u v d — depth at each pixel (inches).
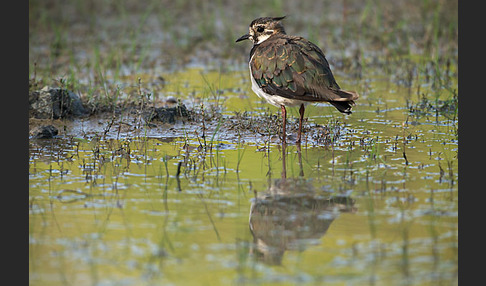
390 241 360.2
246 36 598.5
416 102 663.1
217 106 652.7
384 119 608.1
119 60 804.6
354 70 791.7
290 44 530.6
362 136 559.2
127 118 610.9
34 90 652.1
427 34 892.6
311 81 510.3
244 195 429.1
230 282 321.4
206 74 789.9
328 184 446.3
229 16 1069.8
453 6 1063.0
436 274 325.4
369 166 482.3
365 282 319.3
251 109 645.3
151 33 976.9
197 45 921.5
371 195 425.4
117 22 1029.2
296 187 441.7
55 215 398.0
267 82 531.2
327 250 351.6
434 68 775.7
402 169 474.6
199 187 444.8
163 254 348.8
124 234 371.9
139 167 487.5
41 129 556.1
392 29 932.0
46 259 344.2
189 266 336.8
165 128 589.6
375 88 719.7
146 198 425.4
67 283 320.5
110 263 339.9
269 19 588.4
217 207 409.7
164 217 394.9
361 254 346.3
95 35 952.9
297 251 351.3
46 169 481.1
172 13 1088.8
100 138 559.8
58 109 604.4
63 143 544.4
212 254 349.1
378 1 1086.4
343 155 511.2
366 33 954.7
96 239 365.7
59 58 829.8
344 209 403.9
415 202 412.2
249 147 537.6
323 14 1064.2
